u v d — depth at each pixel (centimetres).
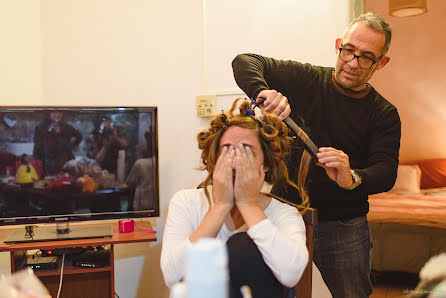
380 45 148
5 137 197
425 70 510
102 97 247
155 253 244
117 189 207
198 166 239
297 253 101
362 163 171
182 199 129
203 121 238
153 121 208
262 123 120
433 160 507
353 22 154
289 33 221
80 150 203
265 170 121
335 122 168
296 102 173
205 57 236
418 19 506
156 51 243
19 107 198
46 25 247
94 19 245
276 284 100
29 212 200
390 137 162
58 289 203
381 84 529
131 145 207
